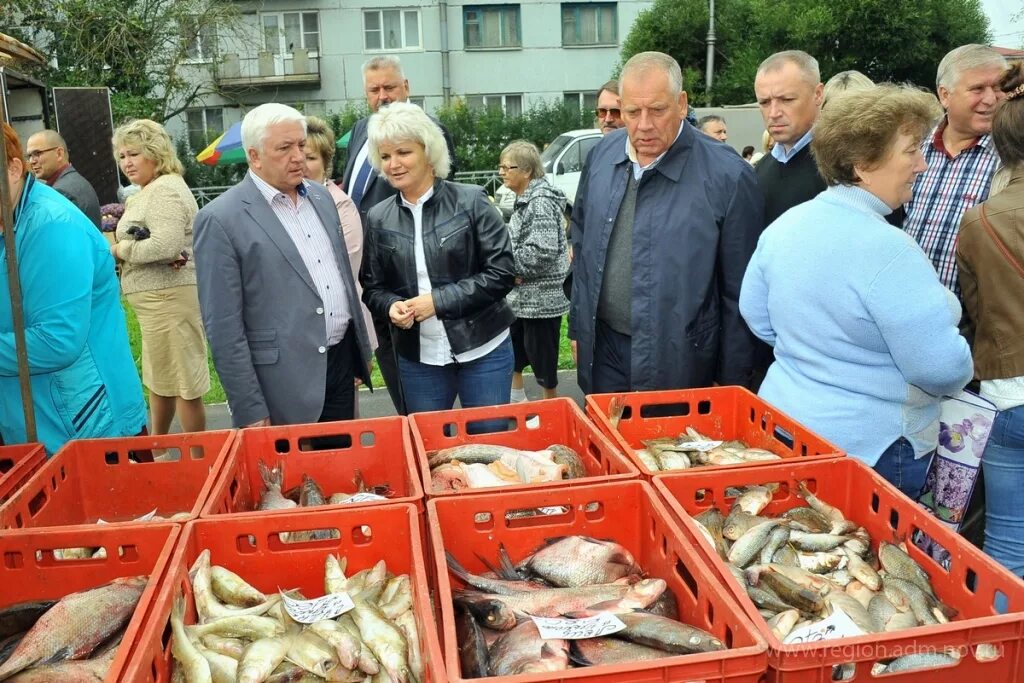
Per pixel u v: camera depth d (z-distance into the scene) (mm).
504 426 3594
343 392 3568
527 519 2215
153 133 4898
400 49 26906
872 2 21672
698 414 2973
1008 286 2594
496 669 1638
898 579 1921
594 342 3621
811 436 2408
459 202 3512
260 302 3184
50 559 1966
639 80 3102
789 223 2520
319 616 1766
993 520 2809
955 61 3467
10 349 2600
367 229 3619
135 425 3059
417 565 1758
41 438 2801
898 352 2242
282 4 26219
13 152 2568
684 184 3256
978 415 2676
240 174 24328
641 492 2141
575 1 27016
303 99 27109
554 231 5449
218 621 1769
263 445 2625
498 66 27344
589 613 1783
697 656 1409
